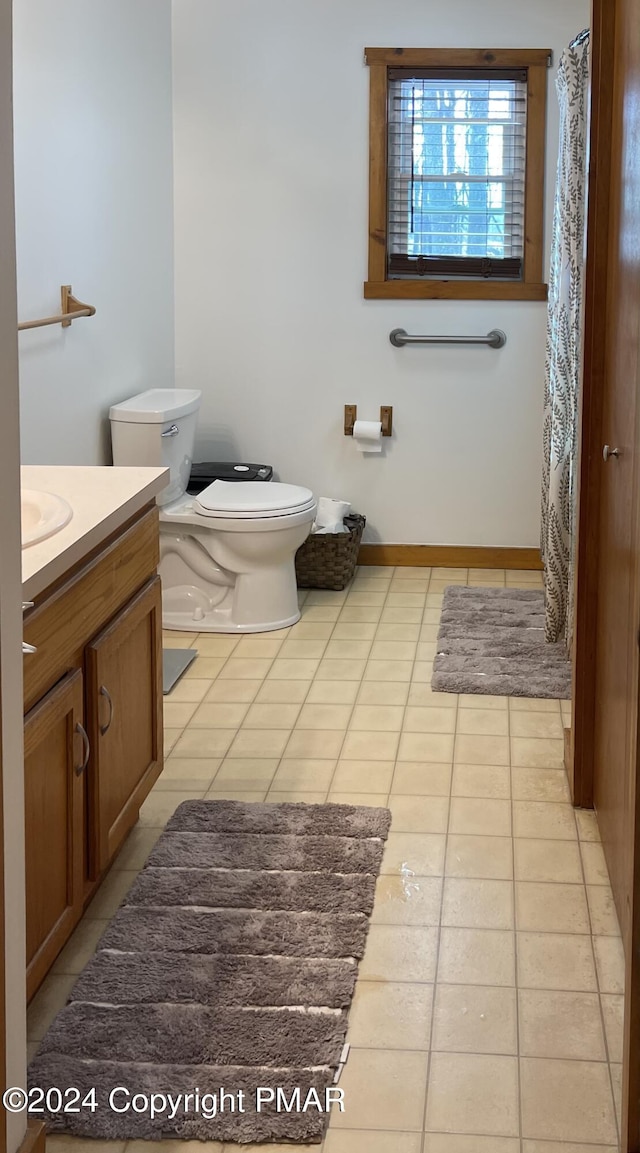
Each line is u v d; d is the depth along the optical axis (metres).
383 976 2.36
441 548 5.20
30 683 2.05
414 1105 2.02
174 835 2.88
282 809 3.02
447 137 4.90
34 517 2.43
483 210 4.95
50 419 3.74
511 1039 2.18
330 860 2.76
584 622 2.95
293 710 3.70
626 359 2.44
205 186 4.97
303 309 5.04
